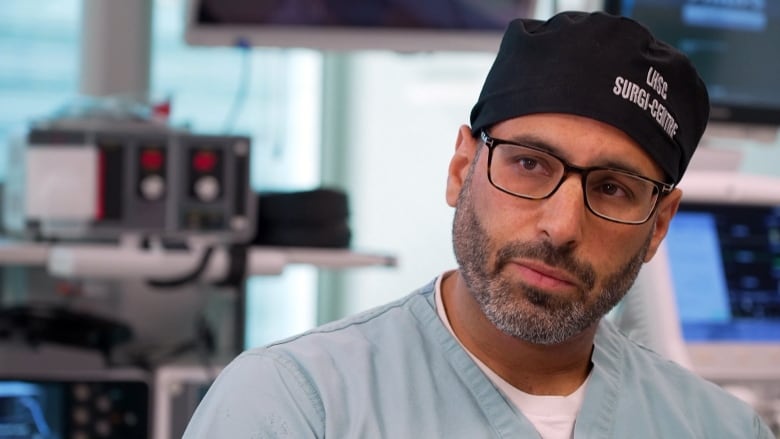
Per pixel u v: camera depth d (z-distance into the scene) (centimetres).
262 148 441
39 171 258
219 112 432
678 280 241
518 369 156
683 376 174
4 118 404
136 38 311
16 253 248
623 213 147
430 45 321
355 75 455
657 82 151
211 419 147
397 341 160
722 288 243
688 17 271
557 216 140
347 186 457
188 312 292
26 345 259
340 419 148
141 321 288
